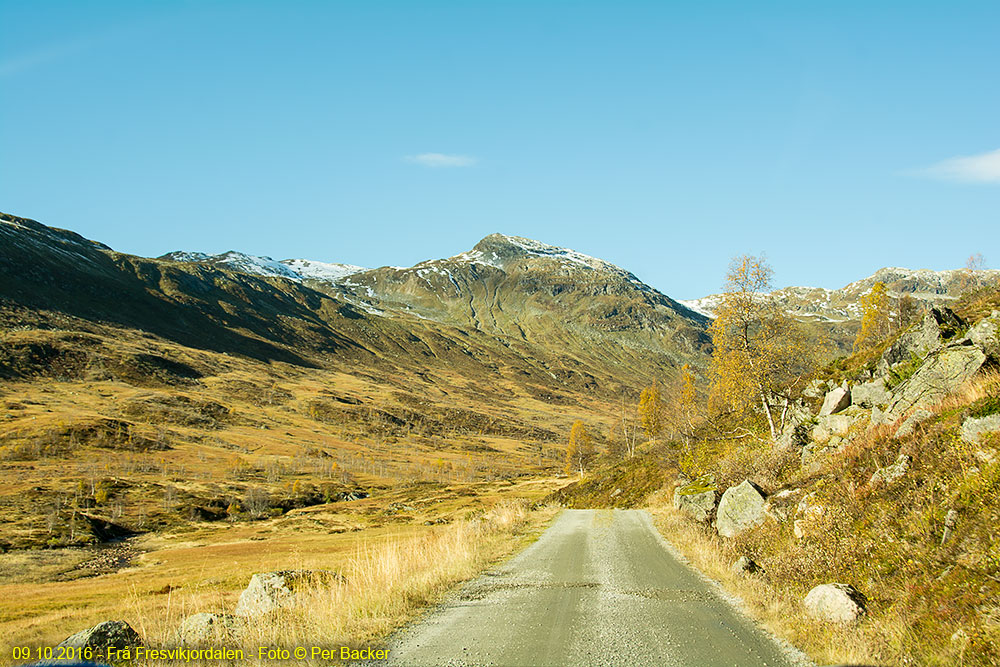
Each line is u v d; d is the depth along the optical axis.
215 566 60.59
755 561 14.91
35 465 133.12
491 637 9.27
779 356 28.41
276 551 71.88
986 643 7.26
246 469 157.25
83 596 45.75
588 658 8.21
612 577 14.66
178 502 115.06
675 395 60.66
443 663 8.04
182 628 10.85
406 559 15.03
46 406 180.50
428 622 10.23
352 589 11.86
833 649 8.15
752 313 28.95
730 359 29.09
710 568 15.30
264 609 11.99
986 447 10.97
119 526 98.12
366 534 83.44
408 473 179.75
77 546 83.19
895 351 21.45
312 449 194.00
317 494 139.50
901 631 8.35
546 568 16.12
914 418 14.43
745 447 30.77
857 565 11.27
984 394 12.77
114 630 9.80
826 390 28.47
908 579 9.71
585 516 33.34
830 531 13.25
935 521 10.56
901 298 49.09
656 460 50.97
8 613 37.78
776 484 20.81
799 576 12.38
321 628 9.53
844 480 14.86
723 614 10.74
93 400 198.38
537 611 11.02
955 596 8.54
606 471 60.97
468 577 14.74
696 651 8.52
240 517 114.31
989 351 15.31
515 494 121.38
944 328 19.41
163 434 175.88
